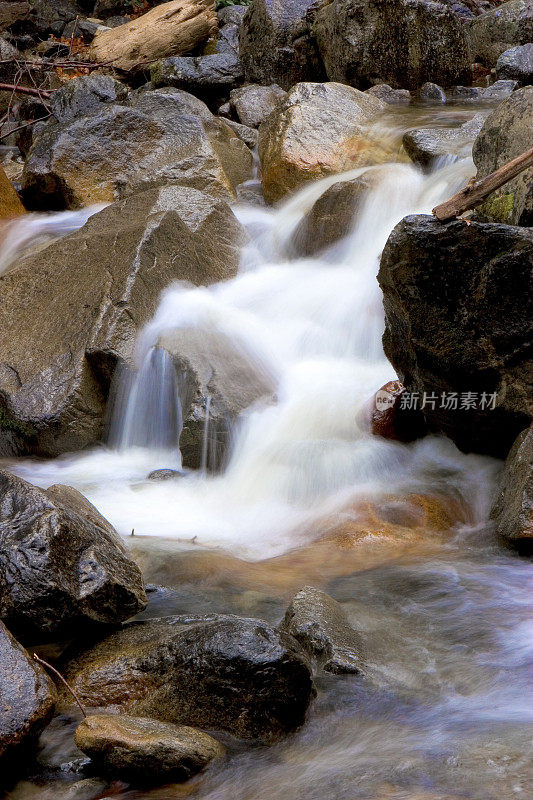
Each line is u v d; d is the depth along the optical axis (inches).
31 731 125.3
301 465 232.5
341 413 255.0
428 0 505.4
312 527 213.6
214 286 323.0
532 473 189.5
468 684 144.0
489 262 192.9
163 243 305.7
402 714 135.8
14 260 365.4
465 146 371.9
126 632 153.5
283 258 371.6
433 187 345.1
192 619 153.9
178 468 261.9
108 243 308.2
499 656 152.5
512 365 200.1
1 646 133.1
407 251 198.1
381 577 185.5
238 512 226.1
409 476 228.8
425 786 117.1
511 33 559.2
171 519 222.7
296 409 258.5
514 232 190.1
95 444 272.5
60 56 712.4
